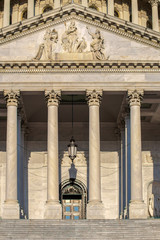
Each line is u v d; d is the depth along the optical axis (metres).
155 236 66.31
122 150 87.69
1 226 68.88
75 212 93.31
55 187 77.00
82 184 93.50
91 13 80.38
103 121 94.38
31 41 80.56
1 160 92.75
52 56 79.94
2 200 91.31
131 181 77.62
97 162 77.81
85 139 94.69
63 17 81.00
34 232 67.38
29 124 94.25
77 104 91.06
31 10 104.25
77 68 79.94
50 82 79.50
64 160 93.88
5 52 80.19
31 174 93.06
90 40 80.69
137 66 80.12
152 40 80.75
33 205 92.12
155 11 105.44
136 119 78.94
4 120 93.44
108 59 80.00
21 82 79.50
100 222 70.38
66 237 66.00
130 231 67.62
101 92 79.56
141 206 76.50
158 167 93.56
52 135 78.19
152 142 94.31
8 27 79.75
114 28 80.94
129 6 108.25
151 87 79.81
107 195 92.69
